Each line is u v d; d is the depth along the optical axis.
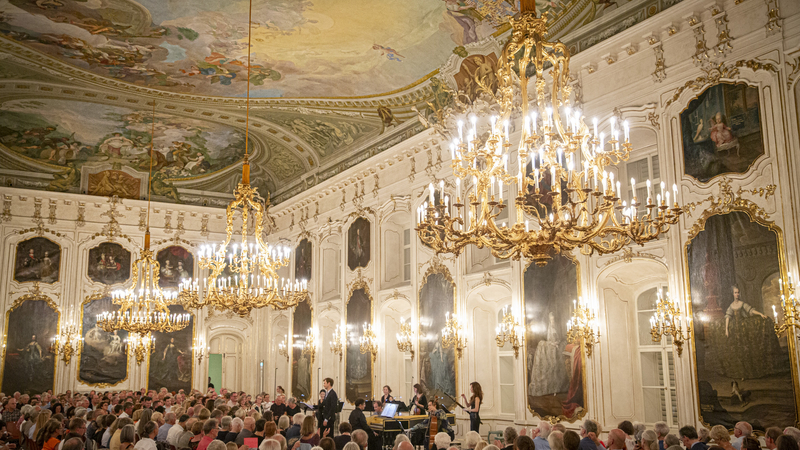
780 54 10.56
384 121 20.17
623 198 13.45
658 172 12.95
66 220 25.09
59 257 24.77
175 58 18.06
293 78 18.98
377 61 17.48
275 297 12.63
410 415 14.98
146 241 19.77
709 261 11.15
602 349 12.91
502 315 16.48
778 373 9.91
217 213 27.73
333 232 23.09
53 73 19.25
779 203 10.30
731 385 10.52
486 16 14.45
